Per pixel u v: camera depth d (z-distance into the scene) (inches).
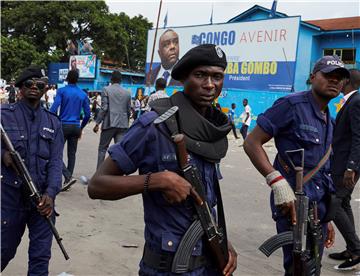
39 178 110.5
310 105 104.6
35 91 109.3
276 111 104.5
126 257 150.3
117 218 192.7
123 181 65.2
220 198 72.6
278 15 898.1
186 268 66.2
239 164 376.8
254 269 147.6
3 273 132.7
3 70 1283.2
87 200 218.8
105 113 253.8
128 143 67.6
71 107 236.2
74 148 242.2
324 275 146.8
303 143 102.8
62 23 1387.8
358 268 153.9
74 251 152.1
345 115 147.3
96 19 1425.9
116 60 1608.0
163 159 66.7
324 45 938.1
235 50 863.1
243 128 578.9
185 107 68.1
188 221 67.9
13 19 1407.5
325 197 105.7
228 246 75.3
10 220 105.1
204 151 67.6
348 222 148.7
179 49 949.2
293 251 94.3
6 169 105.0
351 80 147.8
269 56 817.5
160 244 67.5
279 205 95.2
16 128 108.1
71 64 1273.4
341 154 148.5
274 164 111.7
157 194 67.8
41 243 109.0
